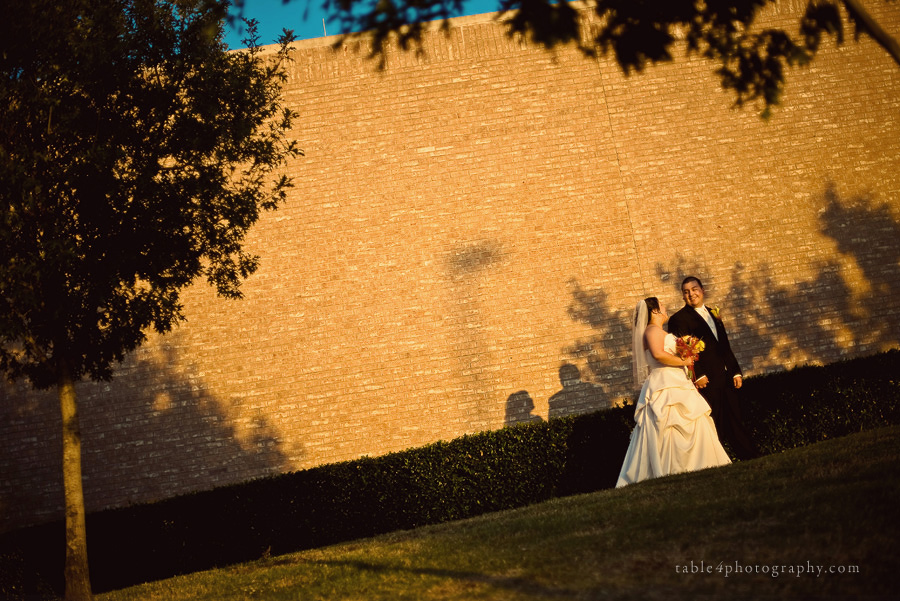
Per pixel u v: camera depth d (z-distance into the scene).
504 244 13.29
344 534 10.55
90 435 12.71
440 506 10.67
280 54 9.33
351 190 13.43
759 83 7.07
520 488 10.70
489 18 13.88
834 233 13.53
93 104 7.85
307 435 12.80
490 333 13.05
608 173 13.52
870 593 4.04
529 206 13.41
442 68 13.77
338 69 13.75
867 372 10.52
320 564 7.30
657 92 13.77
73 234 7.62
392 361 12.98
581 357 13.00
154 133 8.12
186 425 12.78
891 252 13.53
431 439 12.79
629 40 6.87
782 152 13.72
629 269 13.27
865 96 13.95
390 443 12.79
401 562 6.38
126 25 7.95
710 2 6.81
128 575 10.23
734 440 9.16
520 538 6.36
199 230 8.58
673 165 13.59
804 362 13.14
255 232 13.28
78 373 8.26
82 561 7.51
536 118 13.66
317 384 12.91
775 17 13.65
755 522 5.39
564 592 4.71
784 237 13.48
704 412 8.45
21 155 7.29
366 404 12.87
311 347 13.00
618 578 4.82
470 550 6.34
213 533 10.41
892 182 13.75
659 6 6.75
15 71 7.45
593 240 13.33
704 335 9.16
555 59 13.05
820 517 5.20
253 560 10.11
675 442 8.44
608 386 12.92
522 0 6.75
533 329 13.06
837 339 13.23
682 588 4.48
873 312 13.34
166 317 8.35
